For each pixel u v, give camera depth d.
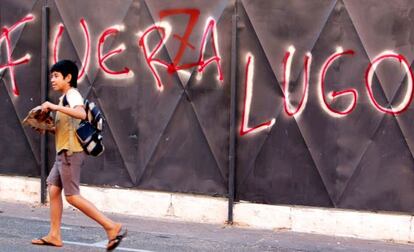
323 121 8.13
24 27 9.48
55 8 9.29
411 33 7.74
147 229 8.23
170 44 8.73
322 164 8.16
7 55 9.60
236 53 8.39
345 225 8.06
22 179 9.54
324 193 8.17
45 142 9.37
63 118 6.64
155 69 8.82
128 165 9.02
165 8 8.73
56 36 9.30
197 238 7.84
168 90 8.77
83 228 8.12
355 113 8.00
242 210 8.48
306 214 8.21
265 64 8.33
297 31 8.17
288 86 8.25
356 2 7.92
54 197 6.81
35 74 9.46
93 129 6.68
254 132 8.42
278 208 8.34
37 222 8.34
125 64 8.95
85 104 6.67
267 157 8.38
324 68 8.09
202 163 8.67
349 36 7.96
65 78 6.66
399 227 7.86
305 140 8.21
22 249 6.97
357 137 8.01
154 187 8.91
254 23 8.34
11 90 9.60
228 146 8.53
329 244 7.75
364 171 8.00
